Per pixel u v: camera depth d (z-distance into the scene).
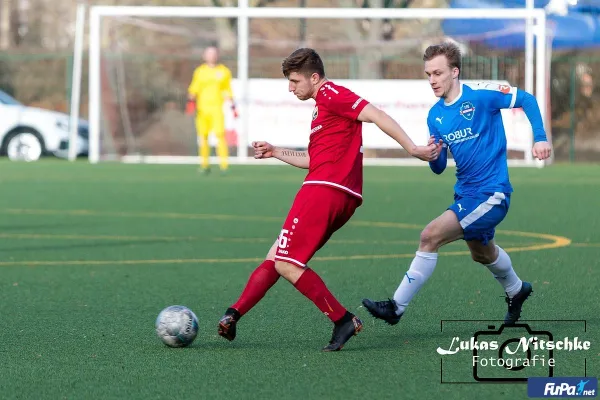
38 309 20.28
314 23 85.19
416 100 69.19
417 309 19.95
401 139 15.76
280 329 18.00
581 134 85.00
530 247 29.83
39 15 117.44
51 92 97.50
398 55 81.56
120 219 37.88
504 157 17.44
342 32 85.38
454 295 21.52
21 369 15.02
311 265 26.48
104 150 78.38
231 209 41.53
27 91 97.19
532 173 65.19
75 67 79.69
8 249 29.66
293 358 15.66
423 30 85.06
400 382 14.11
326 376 14.47
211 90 61.50
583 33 75.69
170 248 29.92
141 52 88.44
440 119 17.47
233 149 79.62
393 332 17.73
